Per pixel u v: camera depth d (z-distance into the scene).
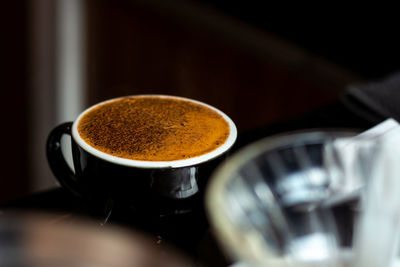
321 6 1.25
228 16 1.46
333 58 1.28
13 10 1.63
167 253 0.38
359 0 1.17
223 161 0.39
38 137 1.71
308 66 1.33
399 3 1.11
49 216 0.43
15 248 0.27
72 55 1.78
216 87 1.58
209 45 1.55
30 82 1.75
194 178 0.38
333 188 0.40
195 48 1.58
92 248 0.27
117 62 1.79
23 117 1.74
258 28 1.40
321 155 0.41
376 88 0.58
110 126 0.41
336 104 0.58
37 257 0.27
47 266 0.27
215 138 0.40
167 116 0.43
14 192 1.58
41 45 1.72
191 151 0.39
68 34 1.75
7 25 1.65
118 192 0.38
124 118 0.42
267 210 0.38
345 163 0.40
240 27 1.45
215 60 1.55
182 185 0.38
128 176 0.37
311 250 0.38
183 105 0.44
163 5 1.62
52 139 0.41
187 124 0.42
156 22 1.65
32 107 1.74
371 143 0.38
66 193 0.46
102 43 1.79
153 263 0.28
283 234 0.37
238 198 0.37
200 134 0.41
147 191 0.38
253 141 0.53
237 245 0.33
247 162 0.39
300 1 1.28
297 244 0.37
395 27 1.13
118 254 0.27
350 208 0.39
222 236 0.34
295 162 0.40
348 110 0.57
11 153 1.69
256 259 0.33
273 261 0.34
